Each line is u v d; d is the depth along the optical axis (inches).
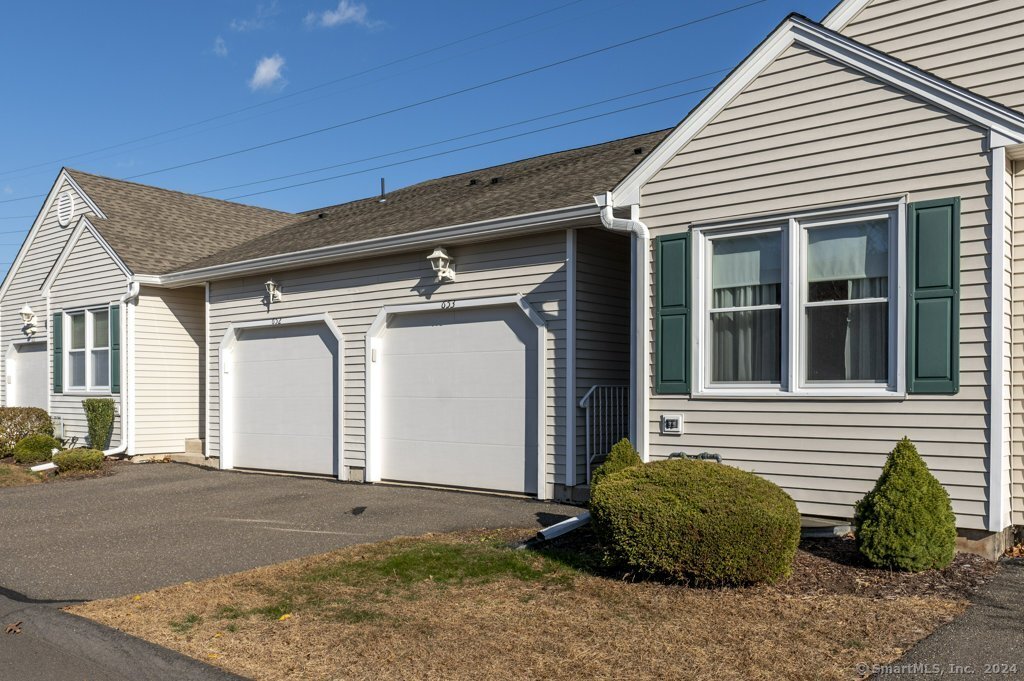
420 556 285.6
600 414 396.2
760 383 309.3
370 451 467.5
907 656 185.6
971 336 265.7
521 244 406.3
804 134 299.3
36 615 231.9
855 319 290.5
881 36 307.7
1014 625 204.2
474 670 185.0
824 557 265.9
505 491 411.8
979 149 265.7
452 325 439.2
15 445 607.8
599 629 208.5
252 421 546.9
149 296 613.3
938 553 247.4
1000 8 283.7
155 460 603.2
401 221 497.0
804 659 185.5
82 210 679.7
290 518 368.8
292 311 518.3
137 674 189.3
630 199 339.6
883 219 285.0
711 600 228.7
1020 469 273.1
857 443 285.4
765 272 309.9
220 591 250.8
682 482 249.8
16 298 748.6
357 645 201.6
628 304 419.8
